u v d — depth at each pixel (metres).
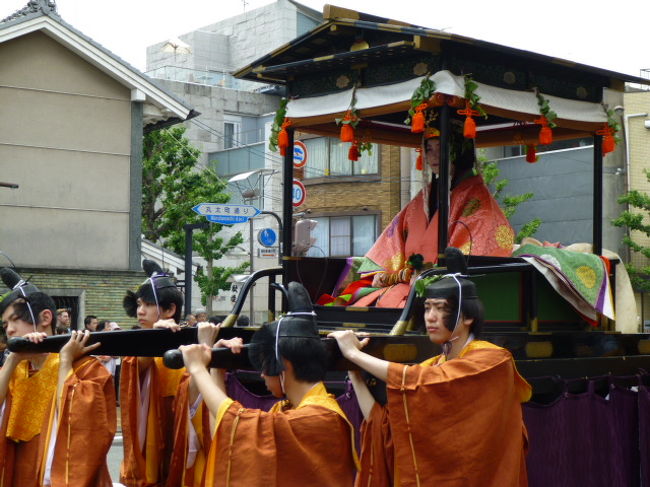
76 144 18.17
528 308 6.64
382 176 26.36
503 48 6.37
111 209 18.45
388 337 5.41
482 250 6.84
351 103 6.74
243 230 32.28
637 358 7.28
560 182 25.08
